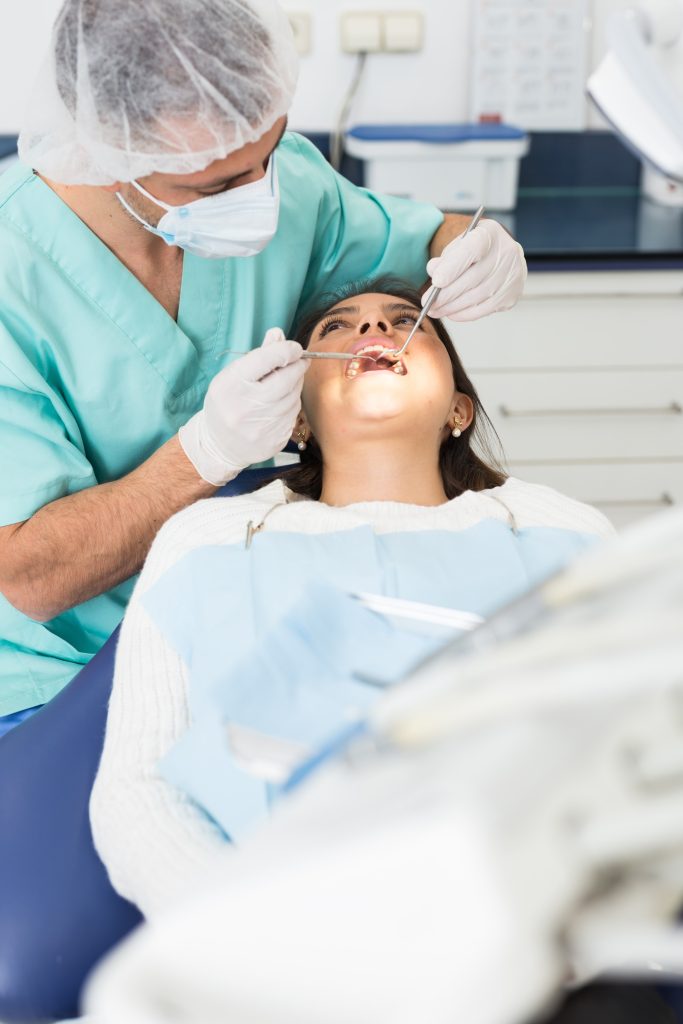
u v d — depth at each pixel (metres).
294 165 1.72
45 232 1.46
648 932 0.42
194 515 1.41
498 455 2.58
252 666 0.89
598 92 0.99
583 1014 0.81
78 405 1.53
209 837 1.06
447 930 0.39
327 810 0.46
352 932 0.41
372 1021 0.42
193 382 1.65
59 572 1.42
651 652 0.43
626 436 2.76
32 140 1.31
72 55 1.22
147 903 1.00
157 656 1.27
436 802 0.40
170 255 1.54
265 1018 0.44
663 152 0.94
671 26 0.90
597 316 2.63
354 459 1.55
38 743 1.25
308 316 1.77
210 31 1.21
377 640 0.98
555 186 3.08
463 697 0.46
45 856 1.12
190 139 1.23
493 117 2.98
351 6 2.87
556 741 0.44
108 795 1.11
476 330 2.63
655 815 0.41
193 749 1.08
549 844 0.40
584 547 1.36
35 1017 1.02
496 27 2.89
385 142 2.69
